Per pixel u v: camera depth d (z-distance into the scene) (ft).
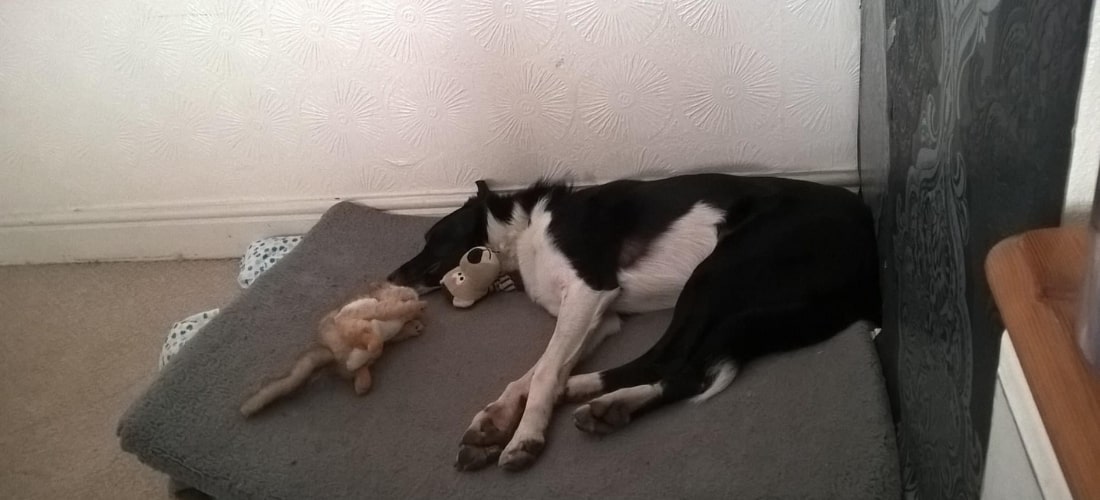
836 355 5.28
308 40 6.98
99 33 7.13
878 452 4.60
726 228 5.91
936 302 3.69
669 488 4.58
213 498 5.30
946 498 3.62
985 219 2.85
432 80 7.05
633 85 6.81
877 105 5.49
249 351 5.95
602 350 5.91
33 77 7.39
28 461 5.90
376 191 7.80
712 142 7.02
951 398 3.45
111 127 7.65
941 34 3.55
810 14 6.31
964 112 3.14
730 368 5.24
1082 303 1.95
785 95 6.68
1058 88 2.23
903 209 4.50
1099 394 1.87
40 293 7.95
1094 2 2.03
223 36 7.04
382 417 5.34
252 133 7.56
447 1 6.61
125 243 8.34
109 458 5.87
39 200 8.16
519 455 4.82
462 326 6.27
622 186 6.41
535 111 7.07
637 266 6.12
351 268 6.97
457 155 7.45
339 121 7.39
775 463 4.65
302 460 5.04
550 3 6.50
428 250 6.81
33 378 6.79
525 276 6.53
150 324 7.39
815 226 5.59
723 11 6.36
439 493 4.76
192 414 5.36
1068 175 2.25
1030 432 2.15
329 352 5.54
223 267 8.20
